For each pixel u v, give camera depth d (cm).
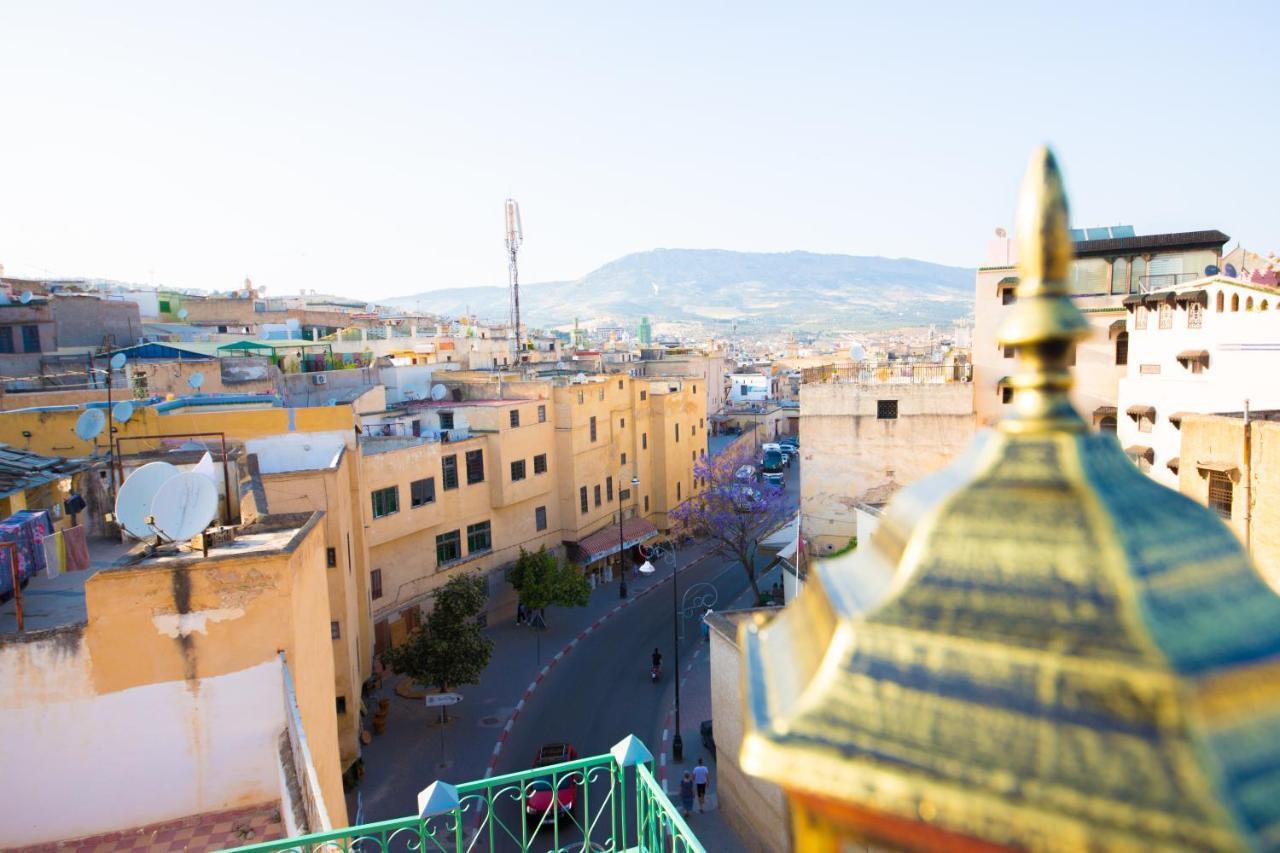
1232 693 147
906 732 156
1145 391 3052
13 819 1132
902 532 189
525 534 4625
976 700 155
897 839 157
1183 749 140
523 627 4394
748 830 2180
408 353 6544
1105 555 160
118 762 1163
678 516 5372
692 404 6481
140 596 1166
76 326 4800
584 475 5034
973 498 177
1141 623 152
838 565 213
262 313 7206
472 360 7106
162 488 1209
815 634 191
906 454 3650
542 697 3547
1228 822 132
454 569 4116
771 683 192
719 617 2400
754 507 4681
